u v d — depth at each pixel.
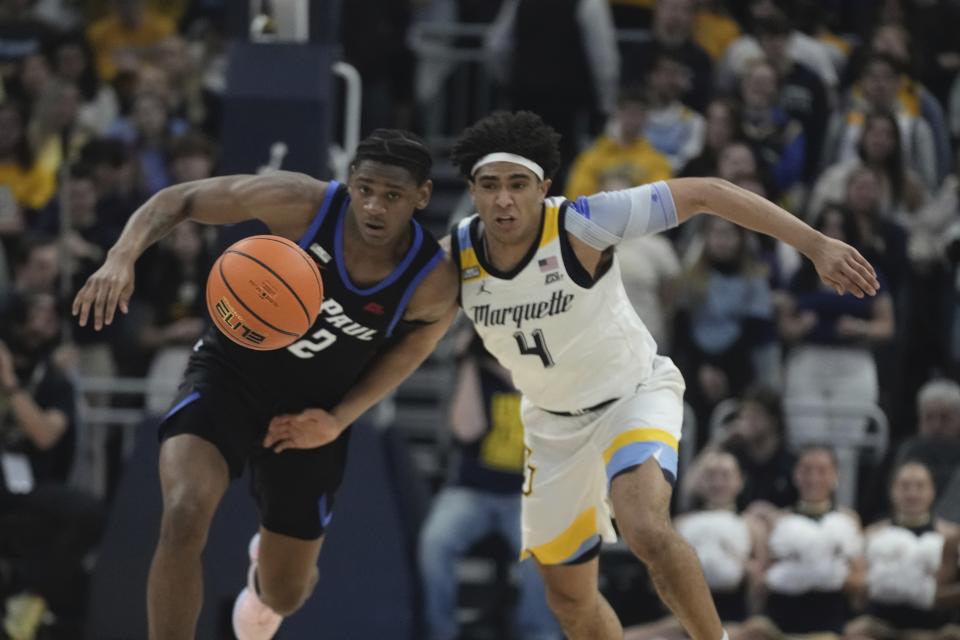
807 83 28.03
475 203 13.82
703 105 29.16
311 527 15.46
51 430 23.44
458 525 21.91
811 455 21.84
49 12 34.59
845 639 21.44
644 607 23.14
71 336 25.31
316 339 14.26
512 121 13.63
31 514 22.48
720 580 21.38
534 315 14.05
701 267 24.31
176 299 25.22
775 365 24.56
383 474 20.95
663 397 14.48
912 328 26.39
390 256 13.95
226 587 20.20
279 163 19.73
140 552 20.91
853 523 21.83
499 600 23.62
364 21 30.33
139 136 28.19
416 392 28.83
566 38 27.72
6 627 22.20
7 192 28.14
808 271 24.78
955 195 27.09
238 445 14.26
